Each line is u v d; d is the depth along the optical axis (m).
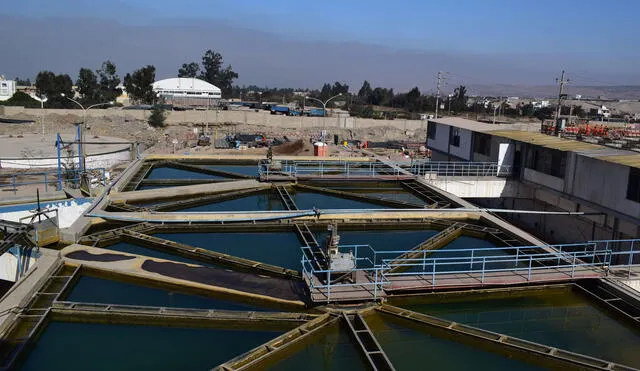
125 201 20.77
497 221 18.72
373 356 9.72
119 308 11.19
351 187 26.23
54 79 99.88
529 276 12.98
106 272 12.98
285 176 25.09
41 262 13.00
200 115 77.00
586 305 12.83
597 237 23.30
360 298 11.57
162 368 9.93
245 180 24.83
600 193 22.69
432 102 118.56
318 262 14.47
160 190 21.70
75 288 12.54
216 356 10.26
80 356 10.18
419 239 18.11
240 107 109.75
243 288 12.20
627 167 20.97
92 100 103.56
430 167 32.69
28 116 73.88
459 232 18.17
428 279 12.75
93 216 17.41
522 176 28.47
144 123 74.25
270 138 64.94
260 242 17.05
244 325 10.97
